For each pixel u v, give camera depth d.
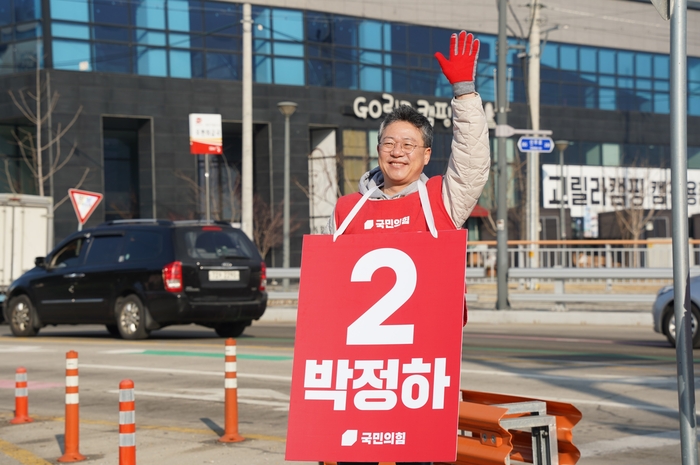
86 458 8.20
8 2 44.84
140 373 13.62
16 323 20.36
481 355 14.97
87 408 10.92
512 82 56.06
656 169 59.66
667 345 16.61
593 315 22.22
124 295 18.59
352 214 4.77
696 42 62.59
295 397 4.58
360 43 51.22
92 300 19.00
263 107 48.59
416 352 4.48
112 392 12.04
